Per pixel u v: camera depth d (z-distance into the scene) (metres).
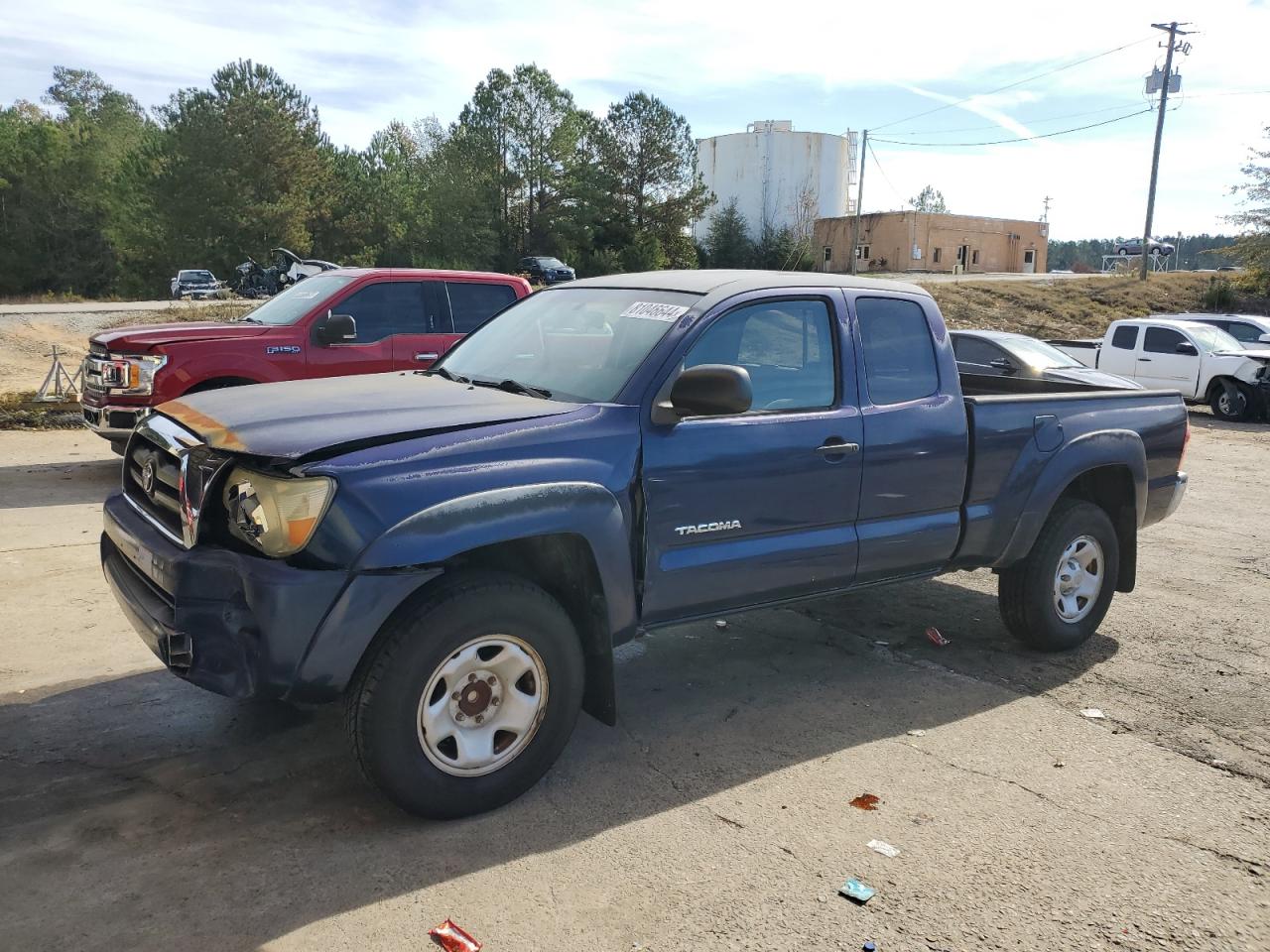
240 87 48.97
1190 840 3.25
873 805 3.41
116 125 74.81
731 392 3.33
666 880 2.90
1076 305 41.03
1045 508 4.82
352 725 2.99
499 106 56.78
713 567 3.75
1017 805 3.45
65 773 3.41
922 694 4.50
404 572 2.96
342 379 4.28
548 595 3.30
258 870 2.86
